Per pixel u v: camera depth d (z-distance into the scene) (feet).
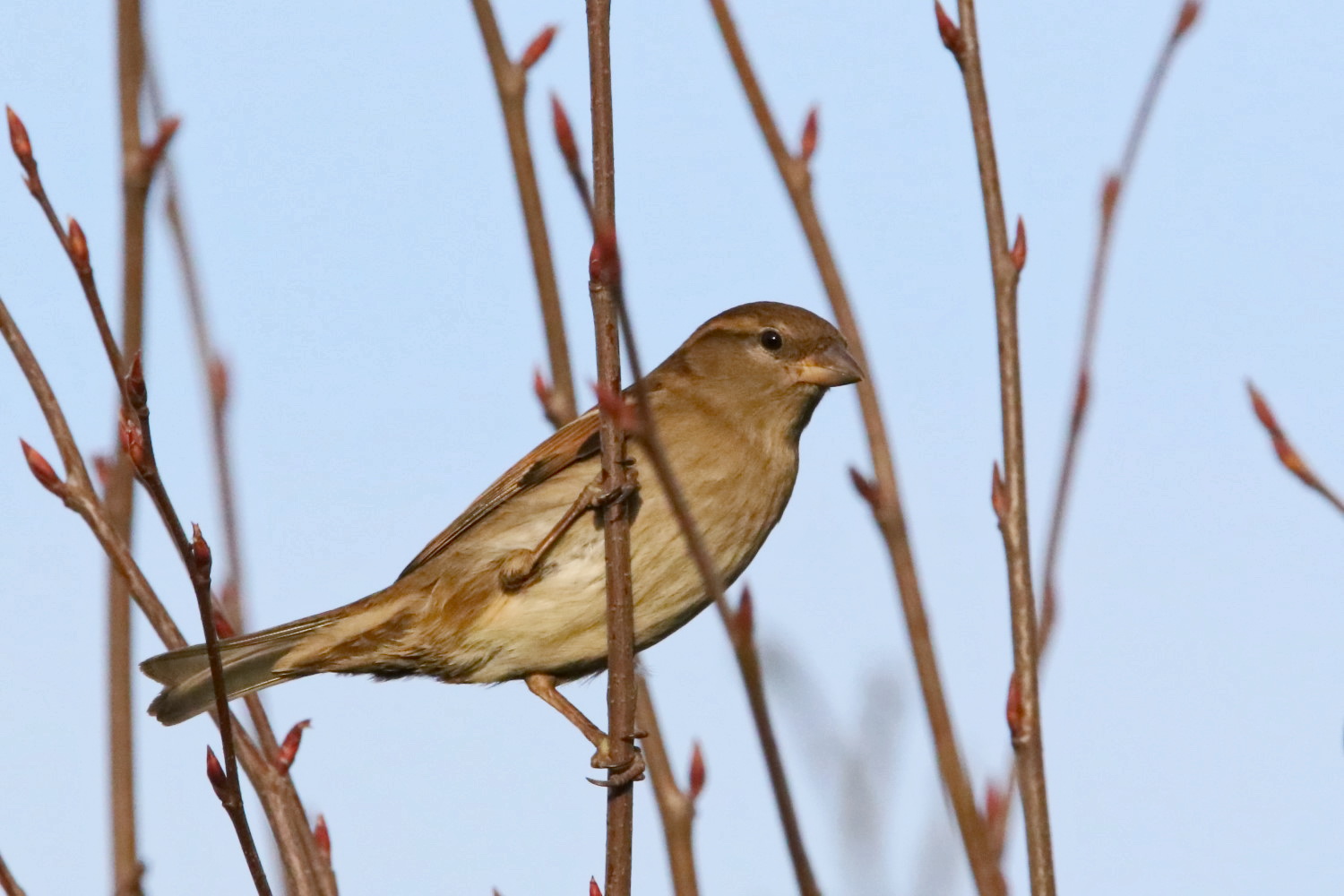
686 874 26.30
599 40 23.24
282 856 26.45
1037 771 20.74
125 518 29.37
